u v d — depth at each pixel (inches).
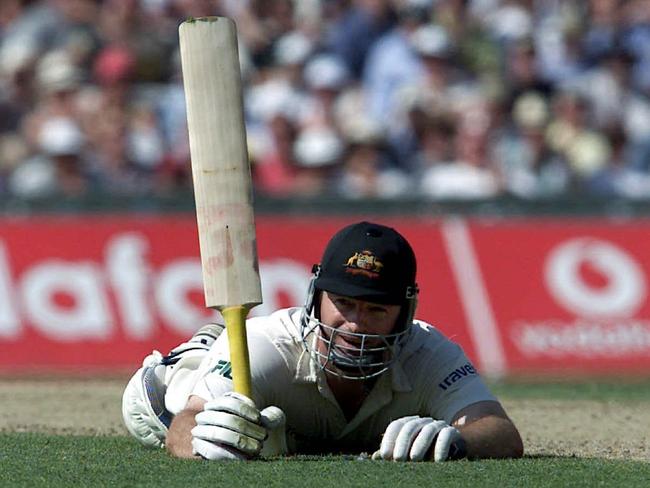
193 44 593.6
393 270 594.9
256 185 1850.4
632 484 570.3
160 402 689.6
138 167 1857.8
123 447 710.5
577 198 1571.1
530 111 1964.8
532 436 890.1
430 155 1891.0
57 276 1513.3
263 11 2053.4
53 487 549.6
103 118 1877.5
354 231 603.5
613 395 1291.8
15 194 1524.4
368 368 617.3
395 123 1927.9
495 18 2095.2
